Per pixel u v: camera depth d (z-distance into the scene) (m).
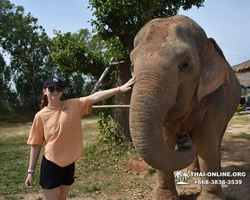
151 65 2.43
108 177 4.67
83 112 2.60
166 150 2.33
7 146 8.57
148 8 5.81
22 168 5.25
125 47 6.45
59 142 2.43
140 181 4.39
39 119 2.49
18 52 27.70
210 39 3.14
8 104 30.56
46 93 2.58
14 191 3.99
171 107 2.74
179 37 2.65
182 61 2.56
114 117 7.10
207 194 3.31
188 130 3.40
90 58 7.52
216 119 3.35
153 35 2.65
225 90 3.71
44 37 28.77
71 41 7.53
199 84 2.92
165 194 3.45
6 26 28.22
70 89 32.75
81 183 4.37
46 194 2.47
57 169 2.44
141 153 2.24
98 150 6.53
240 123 12.99
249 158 5.99
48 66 30.02
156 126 2.27
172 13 6.81
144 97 2.30
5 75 28.73
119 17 5.96
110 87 7.54
